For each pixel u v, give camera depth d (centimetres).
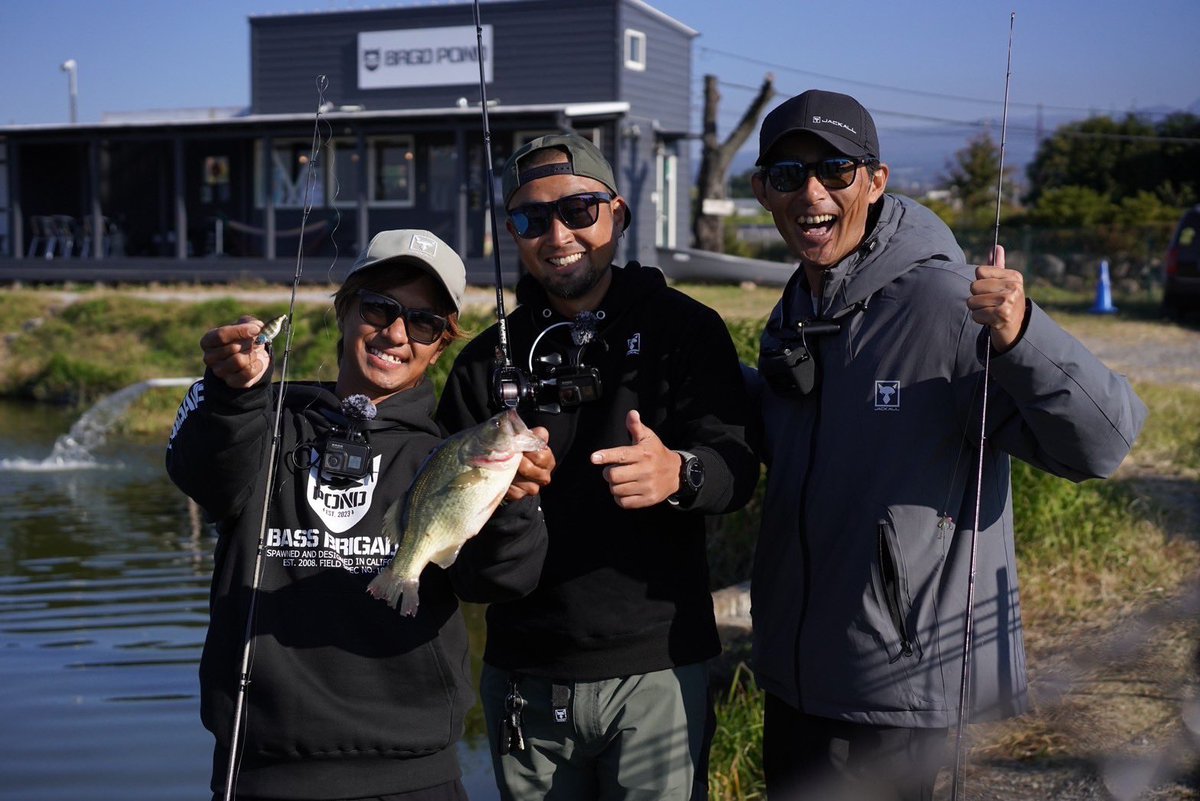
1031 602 618
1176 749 446
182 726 613
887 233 336
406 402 308
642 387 342
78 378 2011
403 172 2597
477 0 360
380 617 291
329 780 289
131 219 2873
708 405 337
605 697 336
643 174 2702
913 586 318
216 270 2567
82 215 2884
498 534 286
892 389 321
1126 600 607
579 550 336
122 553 982
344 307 317
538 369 350
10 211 2762
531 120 2417
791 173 335
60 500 1202
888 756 325
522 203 349
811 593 333
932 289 321
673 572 339
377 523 295
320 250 2634
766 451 354
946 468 320
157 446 1548
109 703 645
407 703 293
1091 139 3794
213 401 275
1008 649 323
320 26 2783
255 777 291
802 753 339
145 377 1995
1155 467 900
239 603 293
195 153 2767
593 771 354
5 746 584
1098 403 295
